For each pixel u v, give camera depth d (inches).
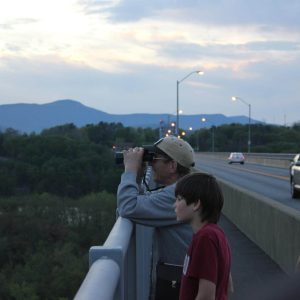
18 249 2502.5
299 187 831.1
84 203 2987.2
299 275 48.6
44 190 3705.7
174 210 135.8
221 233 116.1
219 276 112.7
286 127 5236.2
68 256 2162.9
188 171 150.3
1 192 3683.6
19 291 1870.1
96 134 4350.4
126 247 122.4
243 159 2763.3
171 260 139.0
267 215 370.6
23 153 4057.6
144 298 203.9
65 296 1847.9
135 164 144.9
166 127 3107.8
